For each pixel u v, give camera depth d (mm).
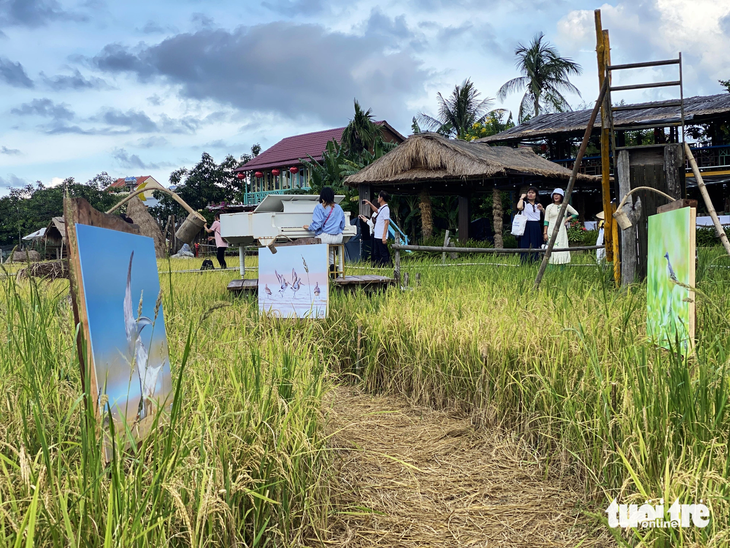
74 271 2211
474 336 4613
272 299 5941
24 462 1811
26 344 2938
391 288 7199
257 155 47812
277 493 2723
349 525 3014
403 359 5172
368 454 3857
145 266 2816
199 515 1960
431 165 19859
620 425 3045
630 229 7188
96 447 1990
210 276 10078
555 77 40750
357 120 29688
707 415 2701
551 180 22844
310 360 3879
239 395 2906
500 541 2895
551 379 3799
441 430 4340
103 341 2312
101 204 44750
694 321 3428
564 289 6520
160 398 2793
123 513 1846
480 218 27609
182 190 47750
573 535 2932
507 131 31188
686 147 5230
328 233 8344
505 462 3795
